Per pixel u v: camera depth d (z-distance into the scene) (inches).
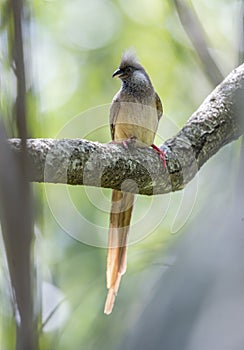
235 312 83.7
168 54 502.3
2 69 172.9
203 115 270.1
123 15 522.0
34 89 222.2
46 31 504.4
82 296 384.2
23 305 83.7
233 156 243.8
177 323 87.7
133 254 377.7
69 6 517.0
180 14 342.6
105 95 500.1
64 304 374.9
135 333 94.0
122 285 356.8
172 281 95.2
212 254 94.3
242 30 147.7
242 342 81.2
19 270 82.8
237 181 104.2
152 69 501.7
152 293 99.3
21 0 91.0
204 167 354.3
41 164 215.8
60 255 398.3
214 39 472.7
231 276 88.1
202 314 86.0
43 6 496.7
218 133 267.9
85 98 495.2
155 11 511.5
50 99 489.1
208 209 156.1
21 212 83.7
